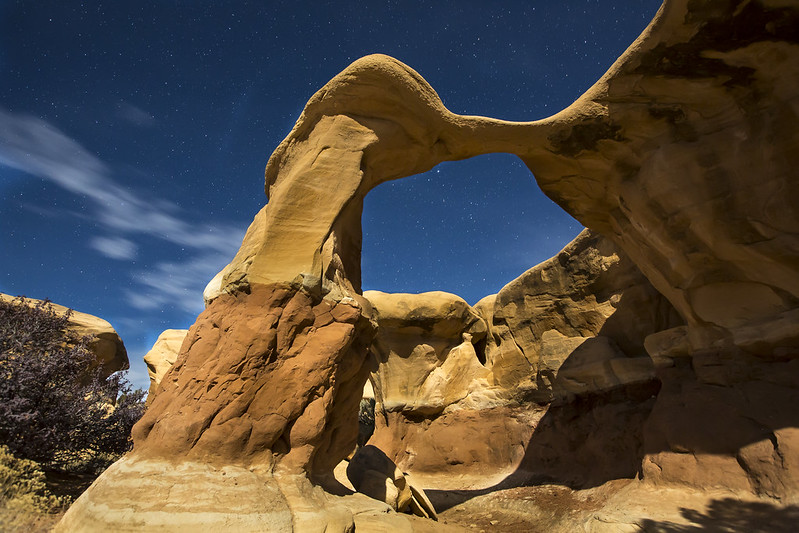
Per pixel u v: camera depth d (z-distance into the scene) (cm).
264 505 526
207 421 584
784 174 680
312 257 707
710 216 751
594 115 837
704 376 781
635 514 670
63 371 812
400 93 802
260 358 630
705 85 734
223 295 702
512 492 1137
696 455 724
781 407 668
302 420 638
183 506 496
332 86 792
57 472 793
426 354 1741
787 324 682
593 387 1139
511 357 1552
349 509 639
